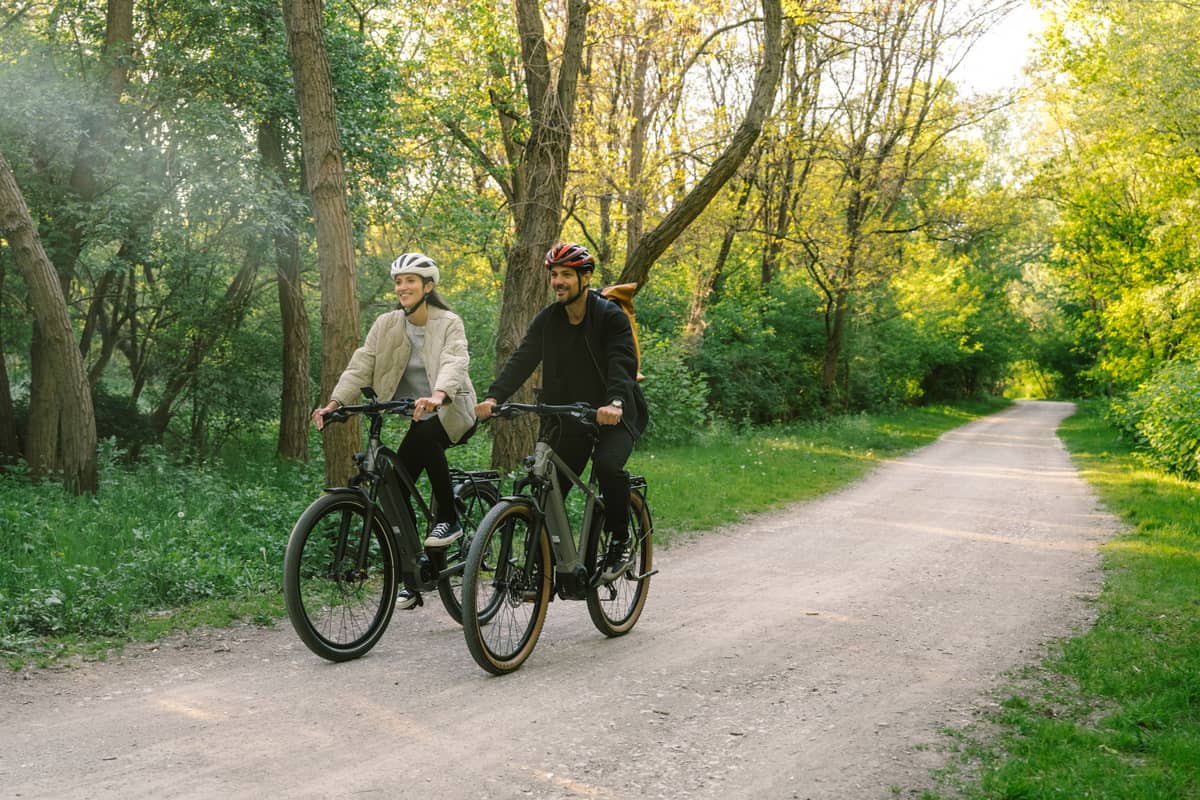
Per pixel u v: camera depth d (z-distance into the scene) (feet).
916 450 83.51
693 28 63.62
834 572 26.03
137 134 43.57
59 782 10.65
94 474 31.81
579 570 16.52
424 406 15.35
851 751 12.35
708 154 77.15
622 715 13.50
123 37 42.52
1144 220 93.97
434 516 17.62
